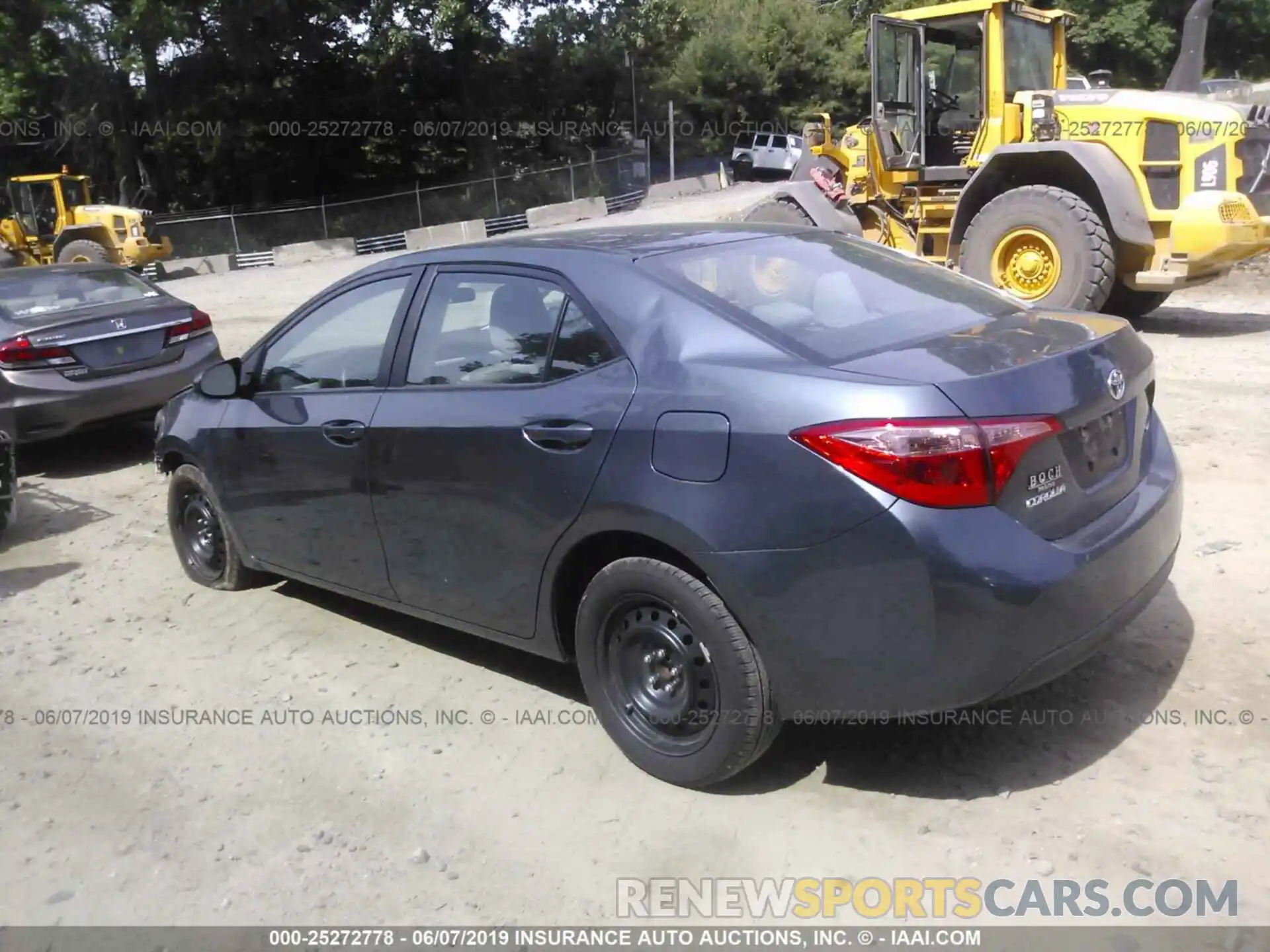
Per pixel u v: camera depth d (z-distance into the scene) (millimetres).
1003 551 3156
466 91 35000
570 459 3711
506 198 35219
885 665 3236
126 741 4281
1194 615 4684
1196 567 5152
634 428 3545
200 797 3881
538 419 3816
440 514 4215
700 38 44875
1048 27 11648
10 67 29719
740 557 3328
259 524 5184
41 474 8500
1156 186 9922
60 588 5941
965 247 10680
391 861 3471
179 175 34969
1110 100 10109
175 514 5820
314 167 36344
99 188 33625
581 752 4000
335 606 5453
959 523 3131
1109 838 3342
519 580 4016
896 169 11586
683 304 3670
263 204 35219
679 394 3490
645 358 3643
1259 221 9766
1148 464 3959
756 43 45031
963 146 11688
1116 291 11086
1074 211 9906
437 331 4332
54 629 5379
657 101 40594
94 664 4961
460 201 34531
